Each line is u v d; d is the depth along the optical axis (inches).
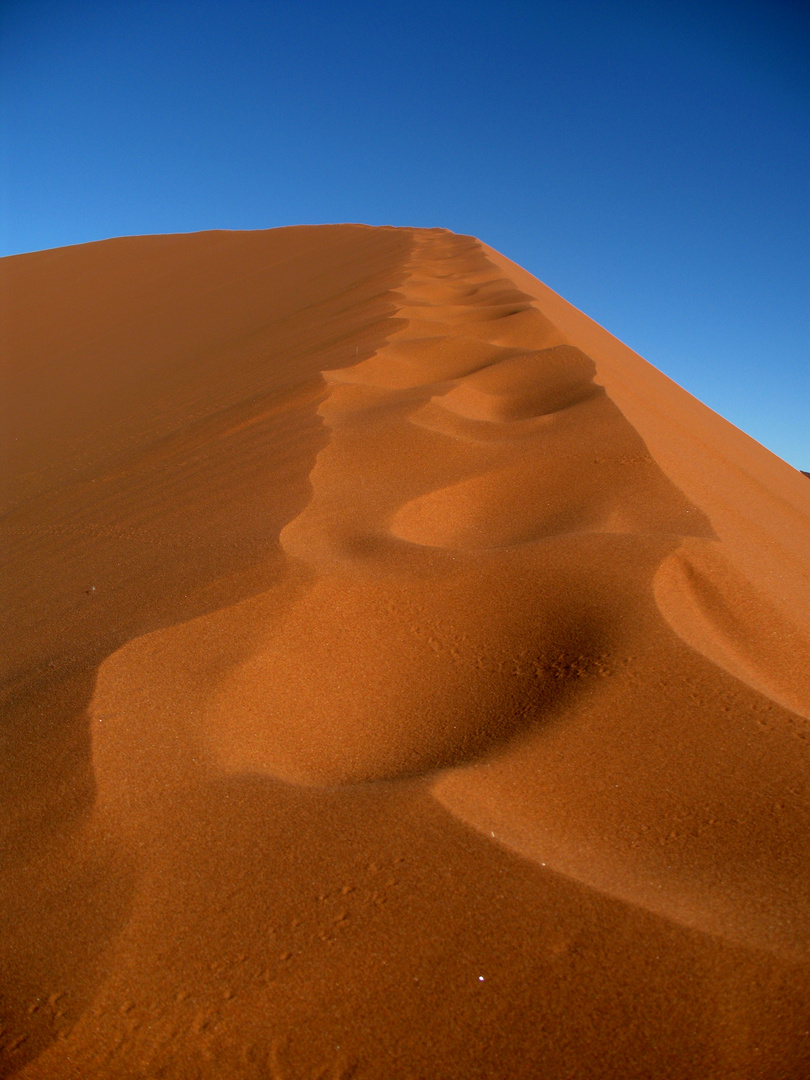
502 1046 59.2
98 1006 62.7
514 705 100.1
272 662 105.0
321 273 699.4
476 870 72.2
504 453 184.9
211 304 681.0
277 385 291.3
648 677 99.3
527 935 66.2
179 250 992.2
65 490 264.1
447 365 282.8
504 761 88.4
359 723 99.7
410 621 116.1
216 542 144.5
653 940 65.4
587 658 104.8
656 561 123.0
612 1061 58.2
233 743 91.4
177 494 193.8
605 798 83.2
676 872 73.6
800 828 78.0
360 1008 61.7
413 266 546.3
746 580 126.5
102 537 179.6
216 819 78.9
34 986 64.5
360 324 366.9
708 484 186.5
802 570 161.3
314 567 123.5
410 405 216.5
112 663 101.0
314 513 151.3
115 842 76.2
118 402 414.0
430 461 182.1
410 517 155.5
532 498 164.2
